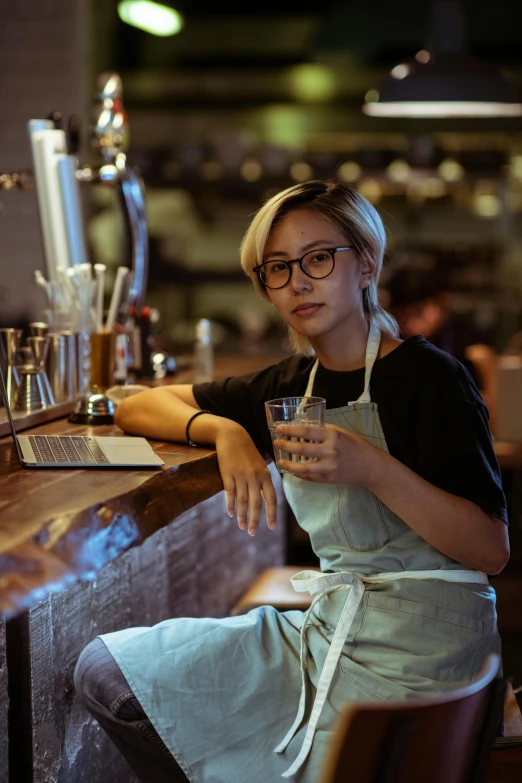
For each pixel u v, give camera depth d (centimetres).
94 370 275
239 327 827
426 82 442
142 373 326
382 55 783
